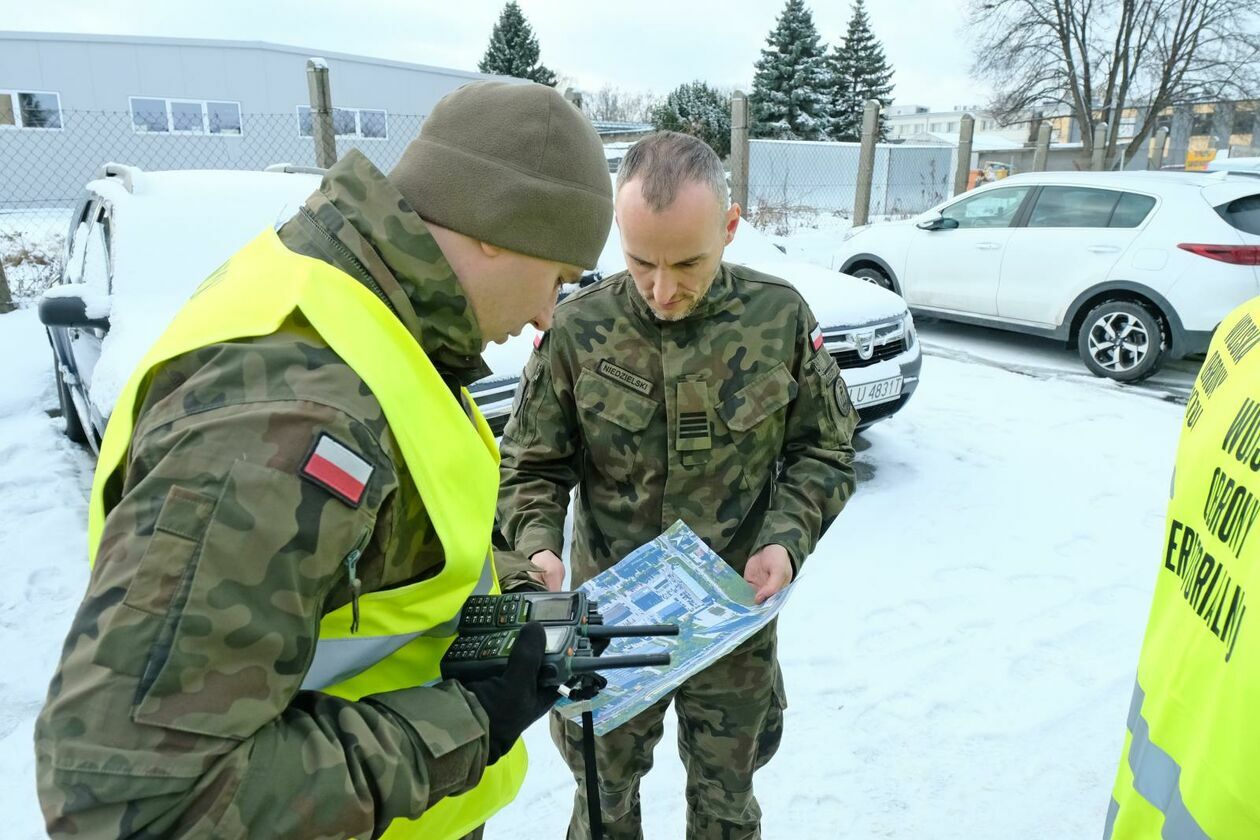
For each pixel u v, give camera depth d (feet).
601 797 5.79
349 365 2.50
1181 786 2.95
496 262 2.98
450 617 2.89
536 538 5.19
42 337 21.25
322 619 2.57
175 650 2.16
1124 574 11.70
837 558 12.09
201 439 2.28
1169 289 20.08
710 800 5.88
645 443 5.32
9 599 10.66
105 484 2.67
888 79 134.41
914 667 9.62
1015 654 9.87
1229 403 3.38
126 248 12.11
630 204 4.55
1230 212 20.08
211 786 2.19
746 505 5.44
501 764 3.55
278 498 2.27
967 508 13.69
